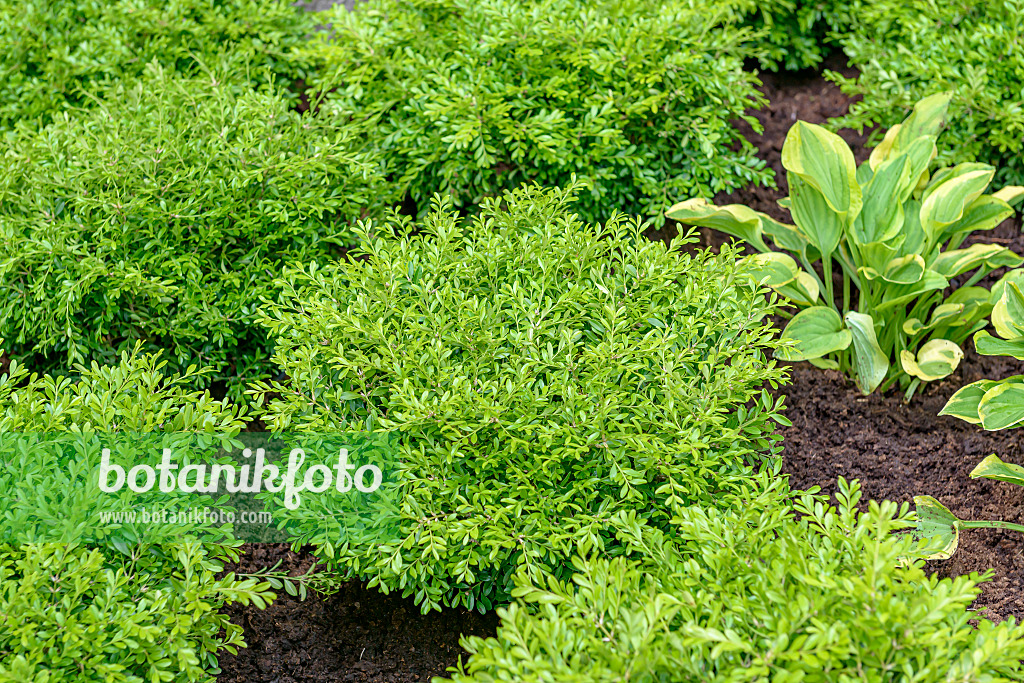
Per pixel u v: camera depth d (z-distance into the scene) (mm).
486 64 3736
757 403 2619
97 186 3309
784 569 1829
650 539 2127
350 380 2627
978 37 3891
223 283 3350
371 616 2859
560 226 2951
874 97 4180
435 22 4184
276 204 3316
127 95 3912
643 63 3789
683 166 3955
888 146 3805
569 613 1873
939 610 1665
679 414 2471
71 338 3098
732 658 1708
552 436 2344
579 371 2570
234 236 3432
